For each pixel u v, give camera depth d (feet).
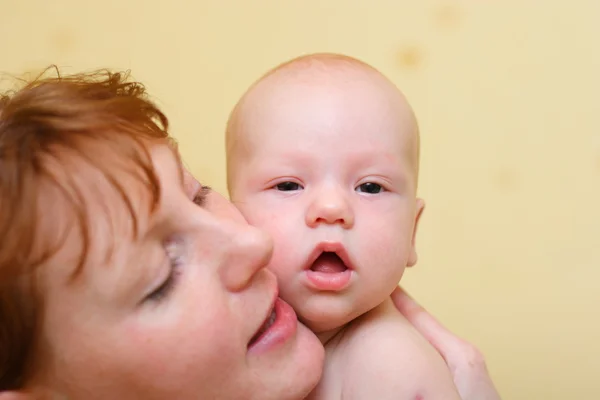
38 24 5.05
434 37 4.97
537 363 4.81
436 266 4.96
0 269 1.94
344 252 2.46
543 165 4.90
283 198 2.57
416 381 2.41
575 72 4.85
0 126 2.08
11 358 2.06
